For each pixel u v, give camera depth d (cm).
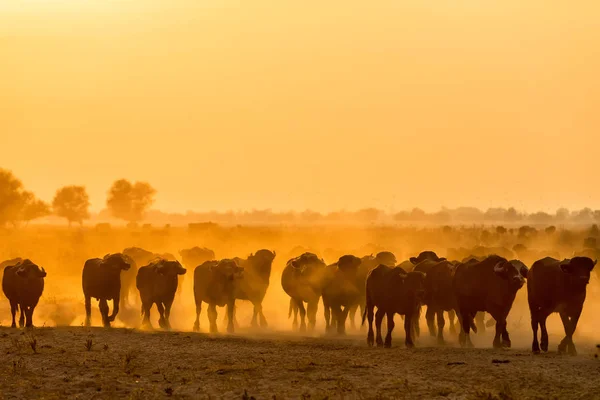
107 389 7388
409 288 9588
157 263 11831
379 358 8550
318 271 11912
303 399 6869
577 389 7025
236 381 7562
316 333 11881
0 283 14825
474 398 6769
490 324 11412
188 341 9781
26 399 7119
